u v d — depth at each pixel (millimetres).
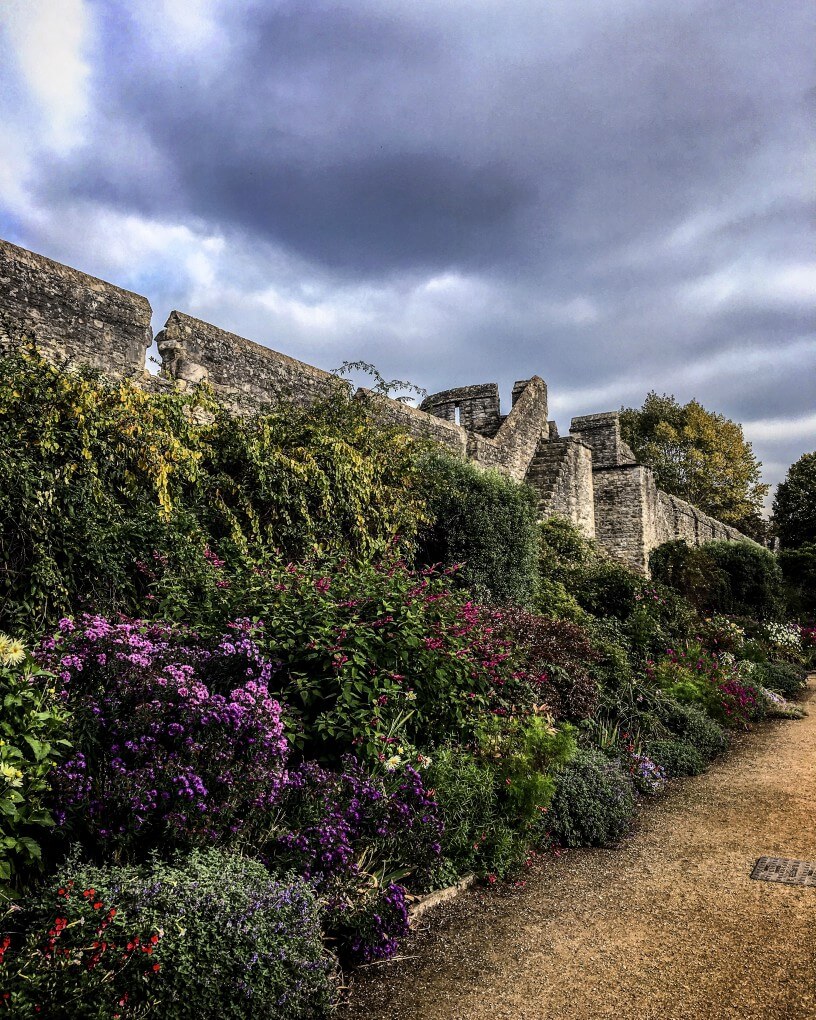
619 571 11648
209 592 5051
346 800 3664
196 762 3119
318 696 4227
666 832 4984
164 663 3551
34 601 4402
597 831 4754
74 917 2426
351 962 3148
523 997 2889
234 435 6840
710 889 3914
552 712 5910
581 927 3504
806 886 3867
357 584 5359
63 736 3008
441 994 2932
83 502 4949
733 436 37344
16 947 2404
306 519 7102
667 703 7676
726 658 11273
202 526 6156
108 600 4820
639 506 18578
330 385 10227
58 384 5254
